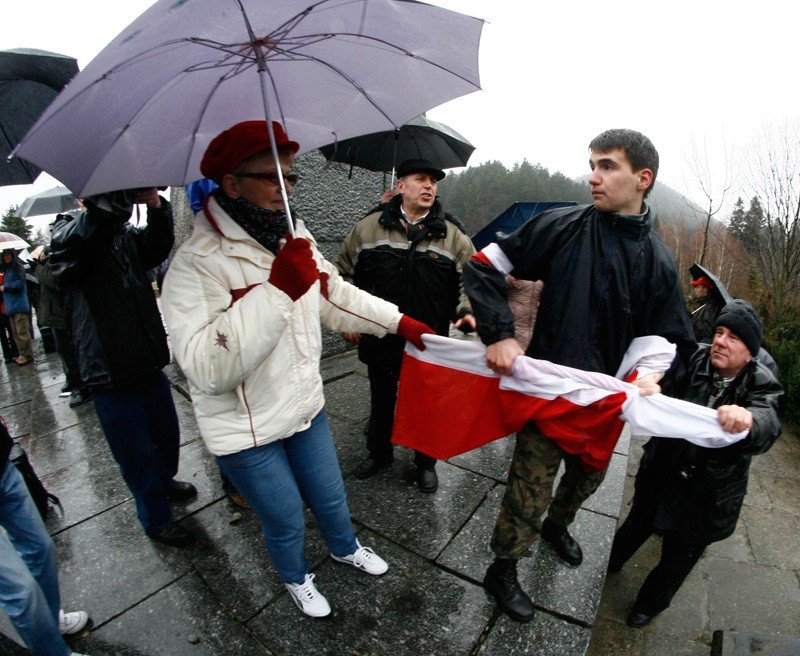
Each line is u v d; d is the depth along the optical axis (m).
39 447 3.28
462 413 1.96
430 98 1.55
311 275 1.22
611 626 2.50
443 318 2.37
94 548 2.19
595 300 1.55
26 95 1.53
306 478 1.70
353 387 3.96
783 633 2.57
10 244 5.93
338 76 1.54
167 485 2.44
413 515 2.38
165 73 1.17
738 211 15.08
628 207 1.49
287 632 1.76
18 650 1.76
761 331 1.86
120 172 1.24
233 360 1.21
